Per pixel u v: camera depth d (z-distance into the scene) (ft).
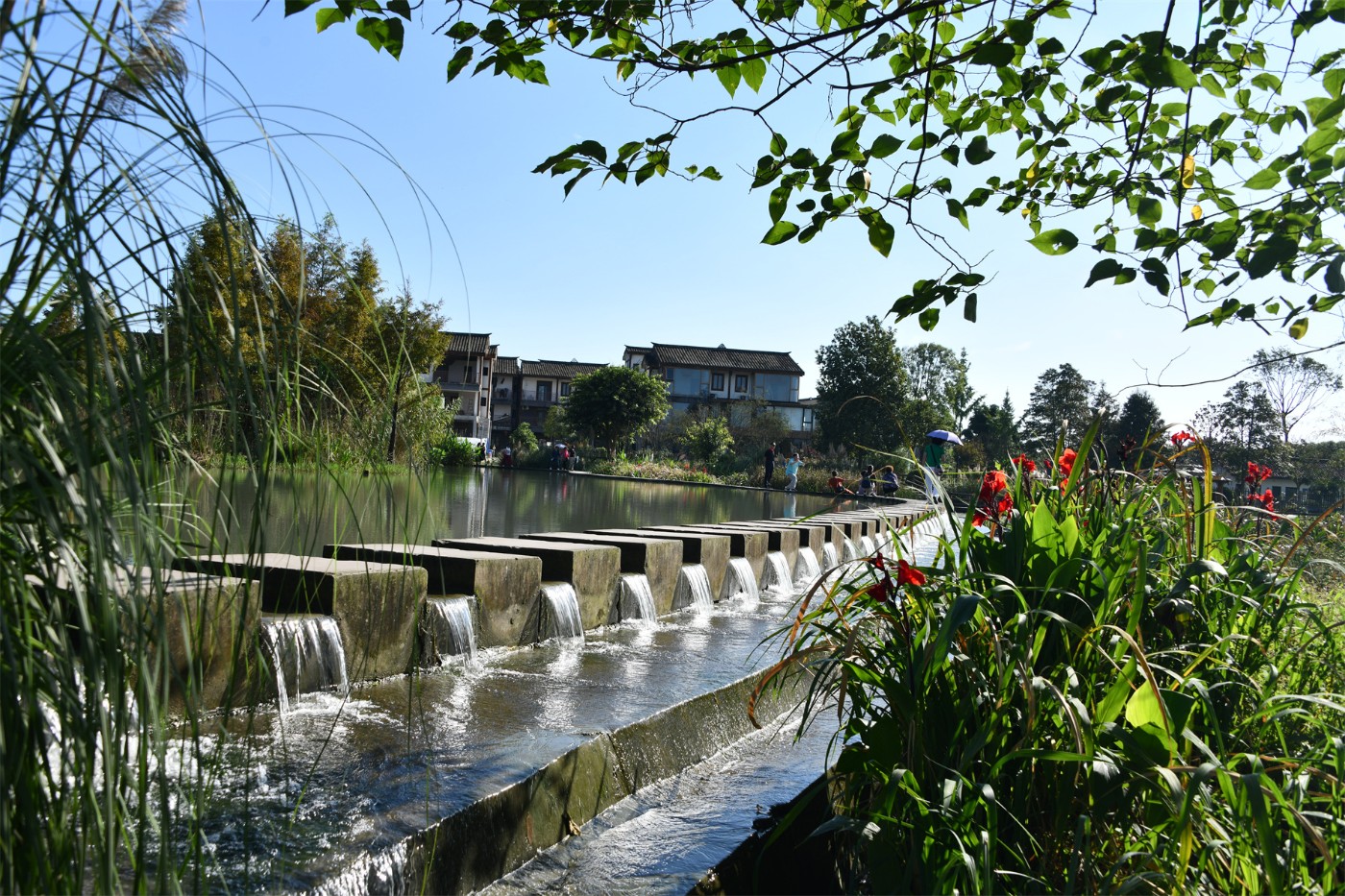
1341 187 8.62
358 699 12.91
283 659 12.07
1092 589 8.49
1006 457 11.45
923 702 7.69
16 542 3.92
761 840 10.83
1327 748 7.77
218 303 3.94
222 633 10.36
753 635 21.63
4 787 3.43
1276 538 11.52
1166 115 11.08
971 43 10.87
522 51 10.26
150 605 3.66
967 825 6.91
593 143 10.41
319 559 14.66
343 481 4.97
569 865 9.82
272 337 4.29
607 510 59.21
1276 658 9.70
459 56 10.26
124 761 3.83
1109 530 9.32
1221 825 7.23
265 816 8.20
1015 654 7.35
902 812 7.67
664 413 191.83
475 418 158.40
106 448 3.51
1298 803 6.70
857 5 10.41
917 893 7.30
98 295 3.83
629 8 9.85
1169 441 12.25
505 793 9.63
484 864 9.11
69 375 3.74
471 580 16.69
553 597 19.07
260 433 4.11
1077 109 12.13
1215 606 10.05
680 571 25.31
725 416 226.38
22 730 3.56
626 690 14.82
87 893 6.12
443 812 8.78
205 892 3.98
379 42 9.36
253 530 4.09
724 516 60.85
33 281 3.74
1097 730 7.06
